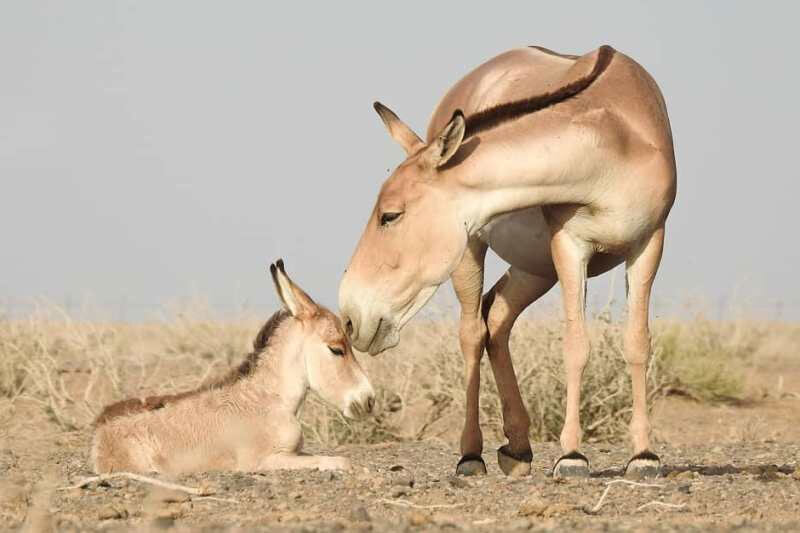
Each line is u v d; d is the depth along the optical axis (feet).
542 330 161.89
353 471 105.09
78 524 77.77
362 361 165.37
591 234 98.12
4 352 182.39
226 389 107.96
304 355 109.91
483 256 111.75
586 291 100.27
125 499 88.89
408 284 95.09
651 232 99.04
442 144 93.20
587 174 94.79
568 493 91.15
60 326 210.38
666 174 97.60
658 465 100.27
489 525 77.61
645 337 100.32
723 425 172.65
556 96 96.94
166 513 81.92
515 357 159.43
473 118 96.02
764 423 175.63
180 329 226.38
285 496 89.45
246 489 92.02
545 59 110.42
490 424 159.74
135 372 196.95
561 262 99.14
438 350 164.25
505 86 107.24
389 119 100.94
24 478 100.94
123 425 106.01
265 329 110.22
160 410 106.63
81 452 132.36
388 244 94.79
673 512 84.28
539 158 93.91
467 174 94.17
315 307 111.14
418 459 127.95
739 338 250.37
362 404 110.63
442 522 78.95
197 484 93.50
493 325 113.29
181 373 194.29
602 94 97.76
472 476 104.53
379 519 80.43
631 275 100.32
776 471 110.93
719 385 193.36
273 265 110.11
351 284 95.66
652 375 163.32
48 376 160.76
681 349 202.49
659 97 103.14
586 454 134.82
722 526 76.59
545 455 132.77
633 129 97.04
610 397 154.20
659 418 176.76
